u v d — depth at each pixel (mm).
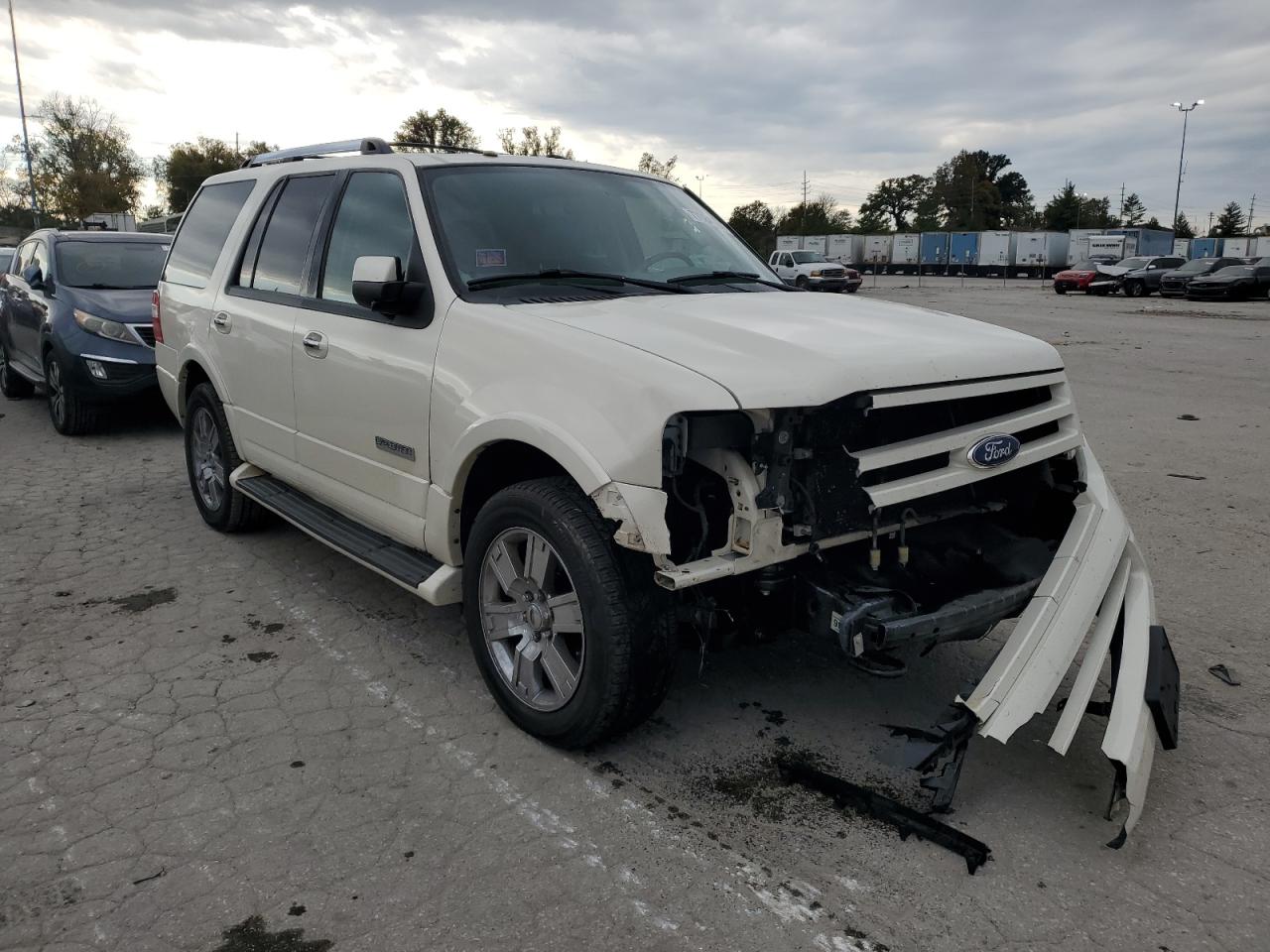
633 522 2840
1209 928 2520
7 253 17828
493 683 3527
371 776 3209
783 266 39375
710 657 4109
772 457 2869
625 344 3066
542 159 4445
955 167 113688
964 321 3814
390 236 4008
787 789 3141
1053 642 3035
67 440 8664
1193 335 19078
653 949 2430
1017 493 3691
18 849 2824
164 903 2596
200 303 5434
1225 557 5406
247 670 4008
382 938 2469
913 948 2439
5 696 3768
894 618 2984
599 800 3072
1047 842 2883
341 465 4234
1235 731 3525
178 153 75250
